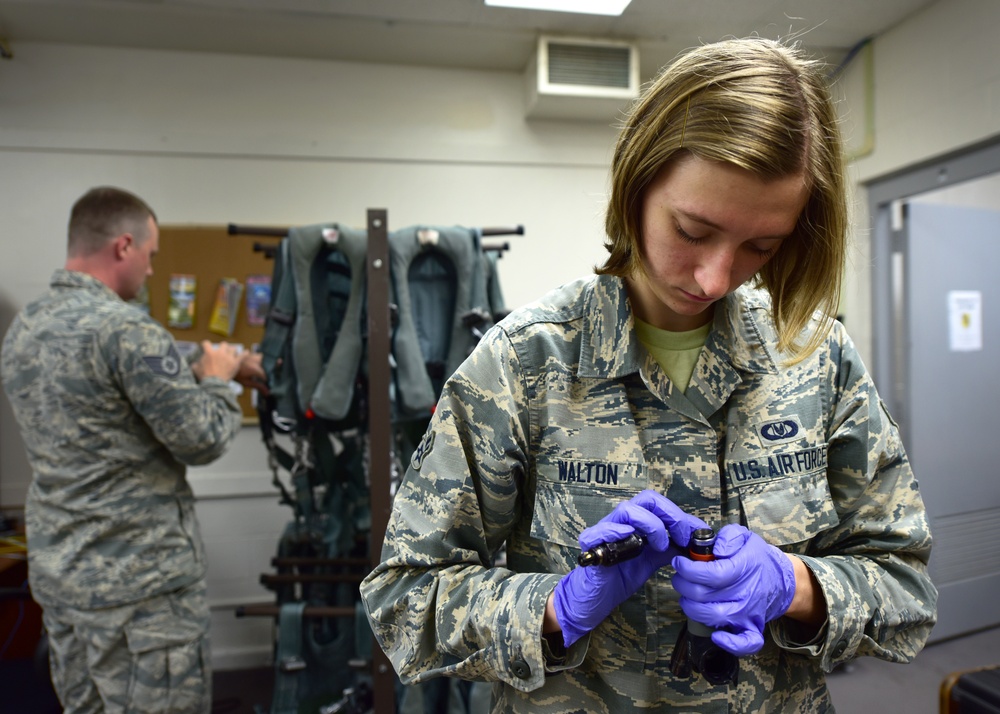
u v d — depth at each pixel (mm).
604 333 672
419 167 2576
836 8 2018
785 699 669
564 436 658
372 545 1543
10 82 2299
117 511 1479
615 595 582
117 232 1617
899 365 2629
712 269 546
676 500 654
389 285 1737
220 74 2430
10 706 1641
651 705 639
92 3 2041
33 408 1496
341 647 1917
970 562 2652
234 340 2457
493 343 680
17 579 2211
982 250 2699
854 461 684
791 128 510
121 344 1468
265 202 2475
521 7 2088
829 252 609
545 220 2662
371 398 1556
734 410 673
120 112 2369
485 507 666
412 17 2152
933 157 2201
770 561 592
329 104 2502
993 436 2721
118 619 1465
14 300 2318
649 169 558
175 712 1524
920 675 2332
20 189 2322
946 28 2086
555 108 2516
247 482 2488
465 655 633
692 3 1844
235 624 2500
